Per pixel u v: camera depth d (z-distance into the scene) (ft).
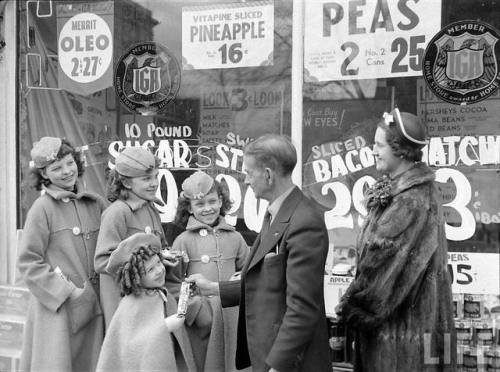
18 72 10.15
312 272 6.18
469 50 8.30
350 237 8.85
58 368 7.93
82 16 9.95
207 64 9.46
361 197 8.80
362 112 8.79
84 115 10.01
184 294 7.66
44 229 8.06
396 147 7.18
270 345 6.39
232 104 9.37
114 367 7.54
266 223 6.95
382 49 8.67
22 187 10.09
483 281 8.27
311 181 9.02
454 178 8.41
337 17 8.84
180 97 9.61
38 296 7.95
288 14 9.06
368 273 7.37
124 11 9.78
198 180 8.28
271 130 9.20
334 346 8.85
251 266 6.57
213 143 9.48
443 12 8.39
